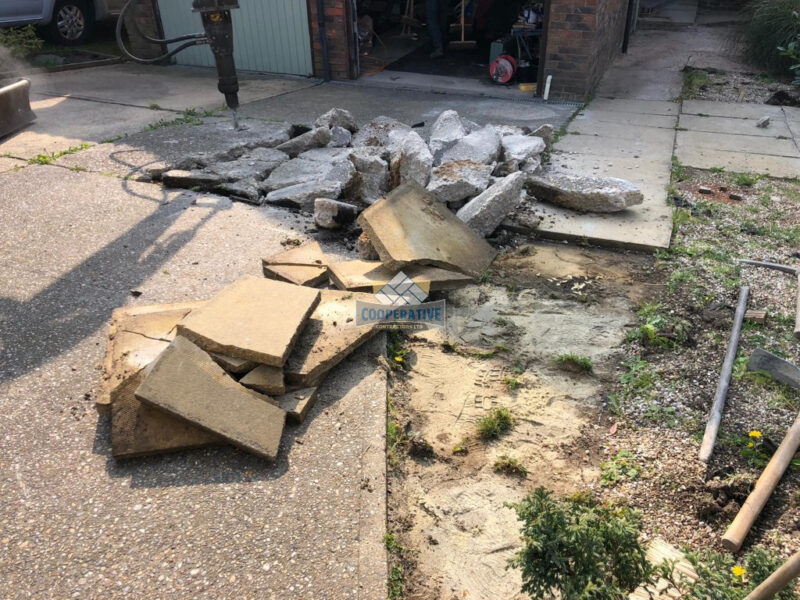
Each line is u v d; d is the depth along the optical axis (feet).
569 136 22.63
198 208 16.25
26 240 14.43
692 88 28.48
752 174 19.52
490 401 10.39
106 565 7.28
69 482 8.33
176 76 31.07
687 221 16.29
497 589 7.42
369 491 8.29
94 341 11.03
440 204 14.79
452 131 19.57
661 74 31.17
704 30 41.01
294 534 7.69
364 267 12.87
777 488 8.62
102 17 36.96
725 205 17.38
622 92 28.32
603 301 13.01
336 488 8.32
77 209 16.03
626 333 12.00
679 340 11.69
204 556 7.39
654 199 17.40
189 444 8.68
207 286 12.76
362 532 7.74
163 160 19.33
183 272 13.26
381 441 9.08
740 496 8.50
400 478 8.88
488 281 13.62
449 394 10.52
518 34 28.30
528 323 12.29
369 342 11.16
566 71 26.32
